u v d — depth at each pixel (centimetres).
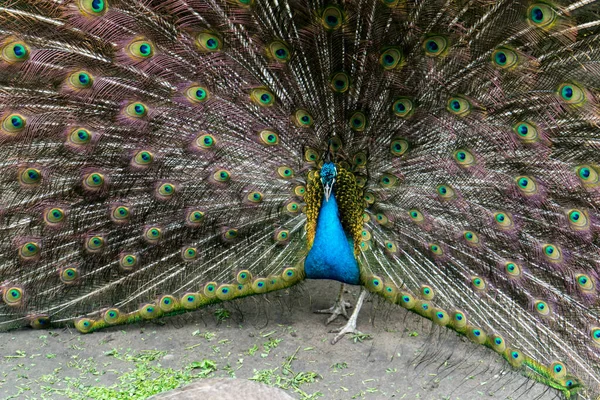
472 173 314
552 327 309
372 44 308
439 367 325
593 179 303
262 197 341
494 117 306
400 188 327
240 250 350
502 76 299
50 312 345
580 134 304
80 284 347
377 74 312
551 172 307
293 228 348
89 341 339
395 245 332
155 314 343
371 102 319
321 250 328
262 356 332
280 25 314
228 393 234
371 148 326
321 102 324
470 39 298
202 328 350
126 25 317
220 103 327
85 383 315
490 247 320
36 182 333
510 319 314
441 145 318
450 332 340
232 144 334
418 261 331
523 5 288
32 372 319
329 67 317
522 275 315
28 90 324
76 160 333
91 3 312
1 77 321
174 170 338
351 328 346
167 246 348
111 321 344
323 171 322
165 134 332
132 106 327
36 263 342
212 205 343
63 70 320
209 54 321
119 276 349
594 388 298
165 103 328
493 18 293
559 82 296
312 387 316
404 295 323
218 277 347
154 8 316
